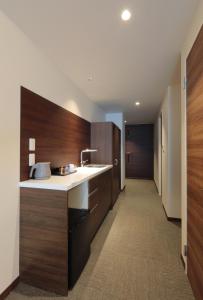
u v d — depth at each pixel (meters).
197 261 1.40
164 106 3.59
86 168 2.93
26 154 1.74
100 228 2.76
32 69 1.82
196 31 1.41
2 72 1.45
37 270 1.59
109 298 1.48
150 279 1.69
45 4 1.35
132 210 3.61
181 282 1.66
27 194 1.61
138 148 7.52
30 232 1.60
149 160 7.43
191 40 1.55
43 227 1.57
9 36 1.51
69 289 1.56
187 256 1.70
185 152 1.78
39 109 1.95
